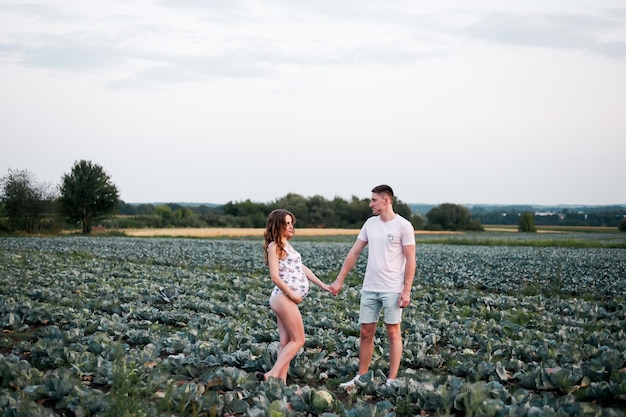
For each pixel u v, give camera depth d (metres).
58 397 6.08
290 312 6.60
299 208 109.31
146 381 6.46
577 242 50.22
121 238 56.88
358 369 7.35
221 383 6.55
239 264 25.30
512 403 5.63
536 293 16.67
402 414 5.95
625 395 6.11
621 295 15.73
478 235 86.12
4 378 6.57
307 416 5.82
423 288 17.17
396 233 6.71
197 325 10.10
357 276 21.20
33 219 70.06
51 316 10.54
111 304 12.05
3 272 17.81
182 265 25.12
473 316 11.51
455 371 7.27
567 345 8.05
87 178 75.62
